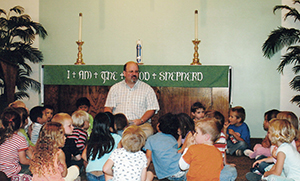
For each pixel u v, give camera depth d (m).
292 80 5.34
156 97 4.16
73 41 6.06
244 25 5.75
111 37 6.00
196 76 4.42
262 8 5.71
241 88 5.75
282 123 2.51
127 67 4.02
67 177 2.68
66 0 6.05
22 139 2.68
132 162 2.30
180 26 5.87
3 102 4.19
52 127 2.42
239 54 5.76
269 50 5.51
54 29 6.07
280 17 5.66
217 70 4.39
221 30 5.79
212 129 2.39
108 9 6.00
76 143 3.03
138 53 4.71
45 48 6.07
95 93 4.65
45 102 4.71
